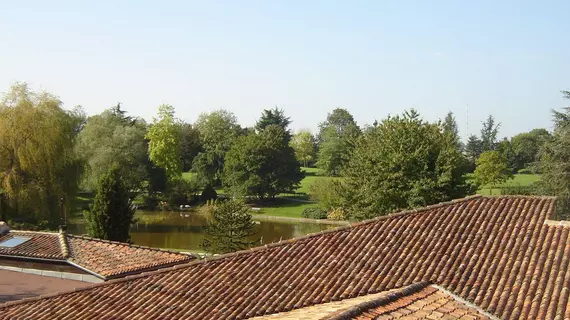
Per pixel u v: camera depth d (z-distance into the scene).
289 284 15.26
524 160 108.75
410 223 17.81
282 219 71.38
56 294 16.20
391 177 40.88
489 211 17.98
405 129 43.31
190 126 116.62
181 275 16.41
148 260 22.83
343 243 17.20
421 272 14.95
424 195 39.75
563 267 14.30
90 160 67.38
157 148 83.62
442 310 12.39
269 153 84.25
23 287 20.83
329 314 11.80
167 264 22.73
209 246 40.84
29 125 46.09
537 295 13.22
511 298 13.21
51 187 47.06
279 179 85.06
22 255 22.56
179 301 14.95
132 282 16.39
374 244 16.84
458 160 41.31
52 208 47.34
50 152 46.69
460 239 16.45
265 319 12.80
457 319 11.91
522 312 12.64
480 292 13.60
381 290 14.40
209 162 95.50
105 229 37.16
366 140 48.16
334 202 66.19
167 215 72.19
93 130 73.56
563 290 13.25
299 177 89.94
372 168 42.88
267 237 57.53
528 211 17.75
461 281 14.21
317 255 16.70
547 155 51.91
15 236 24.73
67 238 24.31
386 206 41.06
